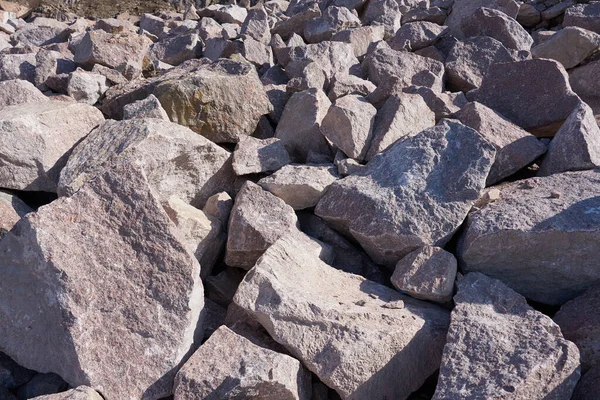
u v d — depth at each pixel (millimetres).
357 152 2732
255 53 4383
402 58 3750
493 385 1691
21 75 3812
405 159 2438
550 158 2680
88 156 2582
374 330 1906
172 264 1992
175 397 1769
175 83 3033
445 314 2121
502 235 2096
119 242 2021
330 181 2562
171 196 2475
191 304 1969
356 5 5574
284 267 2096
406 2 5355
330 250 2428
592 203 2146
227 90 3086
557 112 2943
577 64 3719
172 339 1916
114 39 3982
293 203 2553
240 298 1952
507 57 3838
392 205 2297
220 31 5406
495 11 4145
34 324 1993
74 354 1873
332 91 3322
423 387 2100
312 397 1938
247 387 1762
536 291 2205
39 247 1961
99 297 1942
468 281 2111
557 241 2051
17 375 2105
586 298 2031
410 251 2250
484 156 2320
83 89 3354
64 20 8023
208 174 2740
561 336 1826
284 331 1887
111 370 1874
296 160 3008
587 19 4328
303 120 2955
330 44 4020
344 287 2199
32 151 2703
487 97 3156
